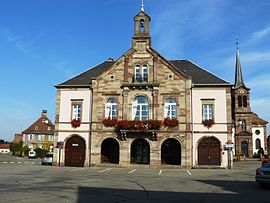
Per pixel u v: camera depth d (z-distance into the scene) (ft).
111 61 138.51
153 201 43.16
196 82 118.52
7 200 41.06
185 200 44.57
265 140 279.69
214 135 113.80
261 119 287.07
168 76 118.01
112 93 119.85
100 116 119.24
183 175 85.20
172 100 117.08
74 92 123.65
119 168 109.29
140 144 121.39
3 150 397.80
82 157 118.83
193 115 115.75
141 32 122.72
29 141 290.76
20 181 64.80
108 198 44.78
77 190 52.29
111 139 122.42
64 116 122.52
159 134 114.32
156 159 113.09
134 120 114.42
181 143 113.19
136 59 121.19
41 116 308.19
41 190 51.24
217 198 46.80
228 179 75.61
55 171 93.66
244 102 254.68
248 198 47.03
